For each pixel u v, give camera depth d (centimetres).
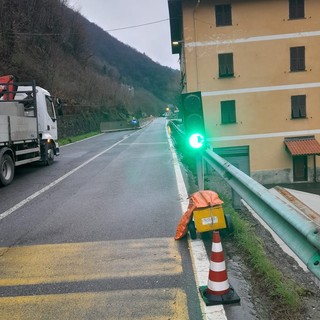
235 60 2950
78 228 593
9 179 1027
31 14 4597
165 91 19000
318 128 2973
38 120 1377
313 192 2830
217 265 353
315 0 2894
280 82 2955
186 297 359
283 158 3009
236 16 2925
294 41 2930
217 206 502
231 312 329
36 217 672
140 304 348
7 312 341
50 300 361
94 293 373
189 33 2941
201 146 691
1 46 3503
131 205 740
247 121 2988
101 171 1244
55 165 1441
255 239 534
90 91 5984
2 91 1296
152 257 461
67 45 6084
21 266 446
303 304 348
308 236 212
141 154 1769
